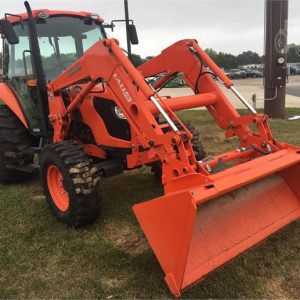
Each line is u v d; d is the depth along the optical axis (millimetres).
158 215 3092
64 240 4051
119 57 3754
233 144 8086
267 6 11180
